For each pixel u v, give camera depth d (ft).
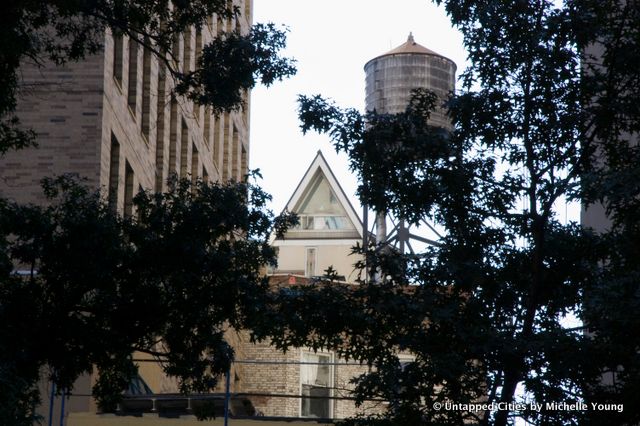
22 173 206.28
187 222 140.05
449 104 121.80
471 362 116.26
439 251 122.11
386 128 122.93
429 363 115.03
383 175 122.31
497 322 118.93
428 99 124.98
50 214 140.56
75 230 136.98
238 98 144.05
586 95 120.06
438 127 122.93
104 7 140.67
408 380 115.75
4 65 136.36
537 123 120.78
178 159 278.67
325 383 296.51
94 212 141.59
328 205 338.95
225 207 140.56
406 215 123.13
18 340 134.21
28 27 150.71
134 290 139.13
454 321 116.06
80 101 209.77
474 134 122.11
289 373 297.12
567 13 118.73
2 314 135.95
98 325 139.95
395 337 118.73
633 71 118.83
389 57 337.11
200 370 142.20
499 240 121.29
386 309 117.19
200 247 138.41
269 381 298.15
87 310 139.95
